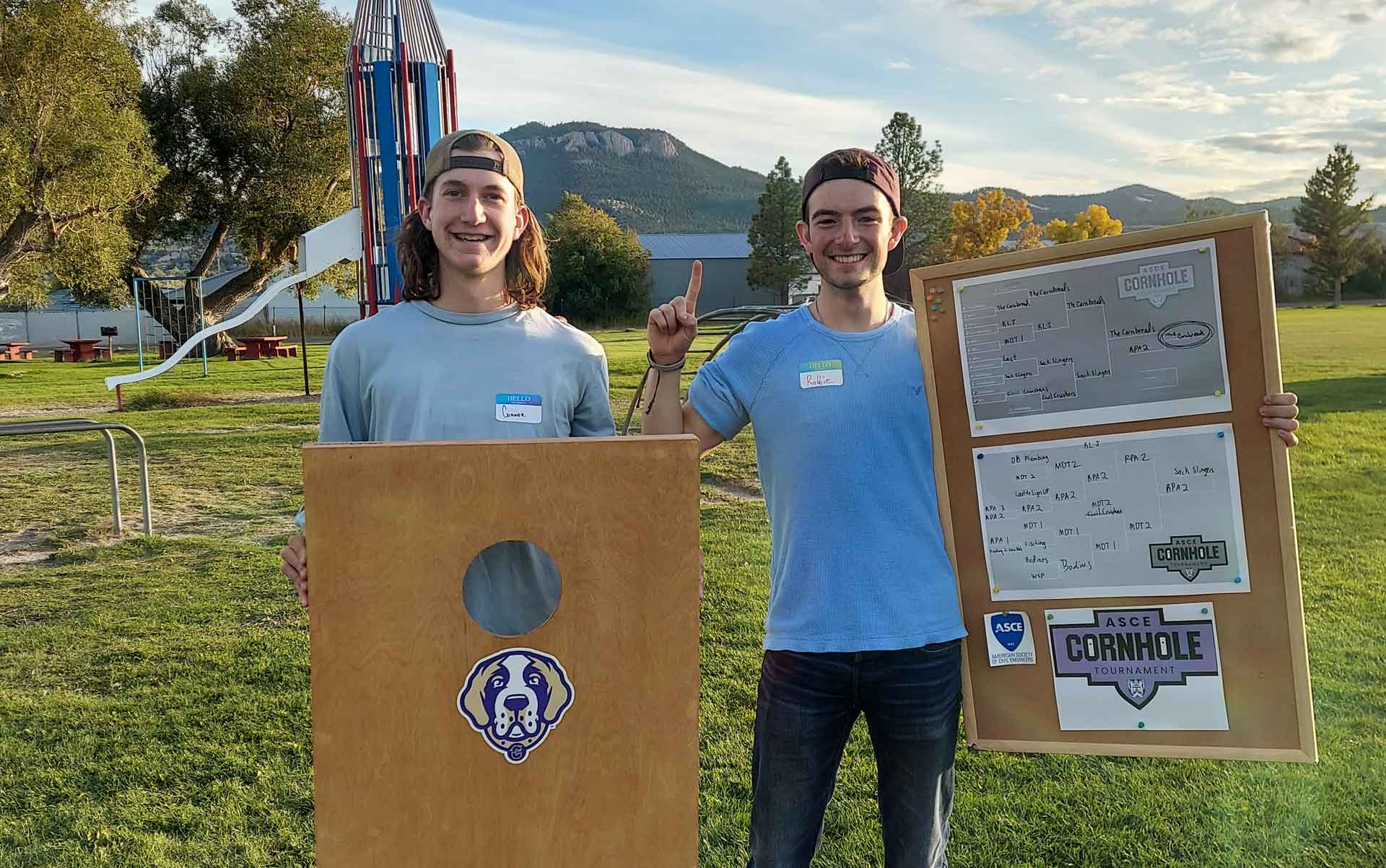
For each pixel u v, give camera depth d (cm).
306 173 2683
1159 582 206
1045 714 213
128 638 474
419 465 158
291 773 332
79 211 2105
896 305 233
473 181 201
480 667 161
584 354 217
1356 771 310
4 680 419
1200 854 271
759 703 218
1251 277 199
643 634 162
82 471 961
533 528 159
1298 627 198
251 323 4216
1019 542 213
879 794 217
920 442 215
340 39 2641
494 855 164
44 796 319
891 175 217
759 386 217
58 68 2006
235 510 788
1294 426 195
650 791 165
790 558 212
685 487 160
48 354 3453
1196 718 205
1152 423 205
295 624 493
